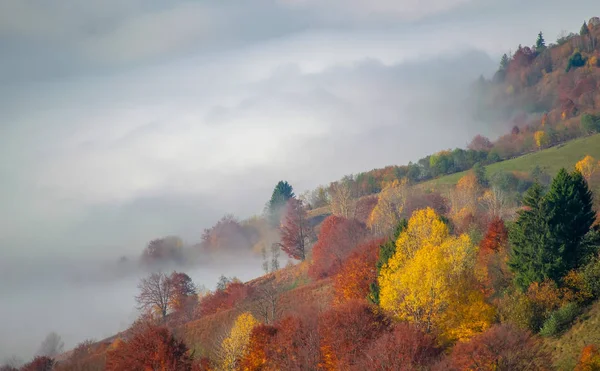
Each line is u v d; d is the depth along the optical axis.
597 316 47.59
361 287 71.12
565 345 46.00
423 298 53.28
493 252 66.06
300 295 88.00
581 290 51.19
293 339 58.47
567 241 54.69
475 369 41.44
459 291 54.44
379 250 73.31
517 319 50.38
